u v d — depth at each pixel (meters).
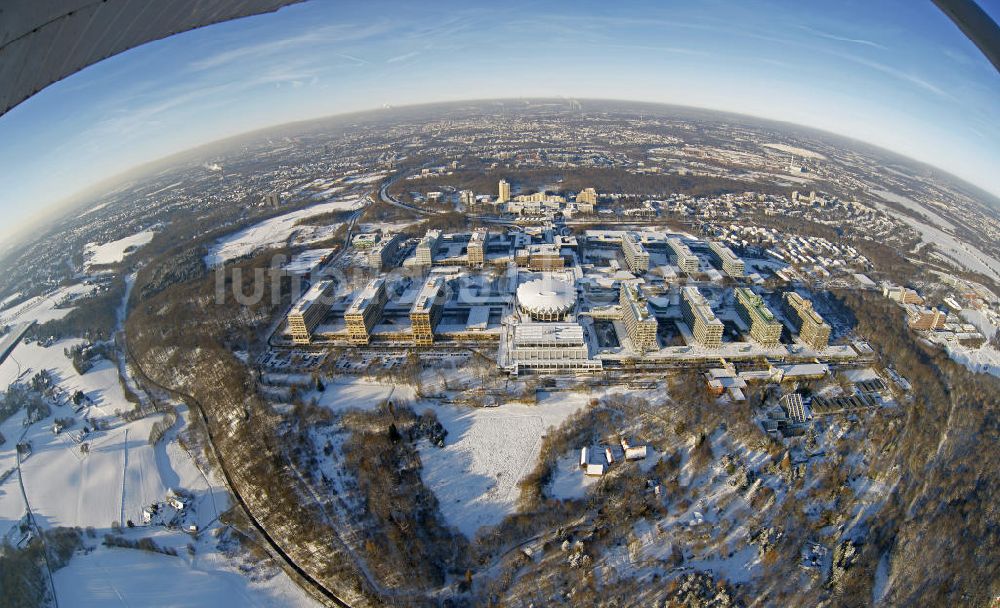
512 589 170.62
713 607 161.12
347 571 177.88
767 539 181.00
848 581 164.88
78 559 194.75
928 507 190.88
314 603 174.00
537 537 188.25
